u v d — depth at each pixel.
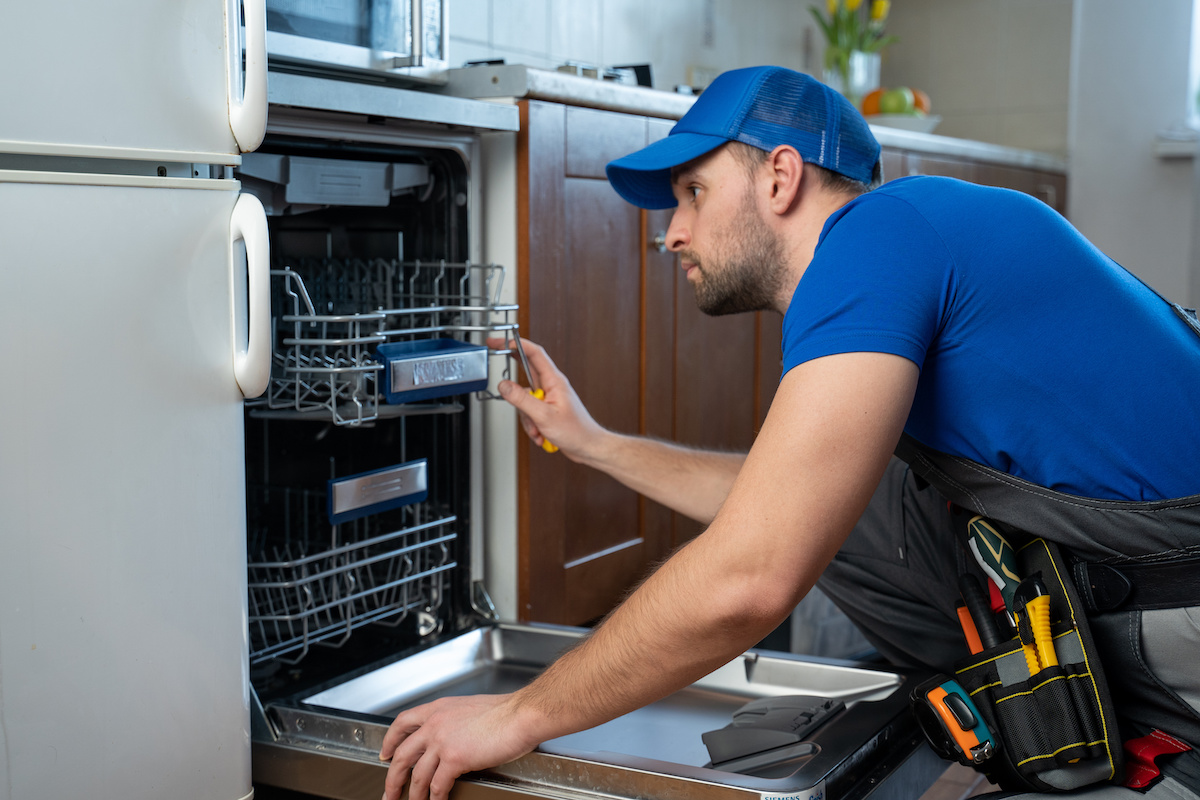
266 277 0.90
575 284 1.60
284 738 1.08
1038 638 0.90
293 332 1.30
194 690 0.92
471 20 2.07
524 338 1.49
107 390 0.84
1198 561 0.89
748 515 0.82
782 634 1.98
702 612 0.82
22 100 0.79
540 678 0.95
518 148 1.47
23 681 0.81
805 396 0.83
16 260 0.79
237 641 0.96
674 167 1.13
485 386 1.33
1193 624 0.88
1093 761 0.88
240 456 0.95
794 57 3.31
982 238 0.90
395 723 1.00
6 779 0.80
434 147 1.37
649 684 0.87
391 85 1.45
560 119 1.53
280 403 1.18
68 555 0.83
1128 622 0.91
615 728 1.22
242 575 0.96
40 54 0.80
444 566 1.41
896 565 1.35
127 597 0.87
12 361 0.79
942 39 3.93
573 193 1.58
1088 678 0.89
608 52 2.49
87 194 0.83
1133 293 0.95
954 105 3.95
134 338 0.86
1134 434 0.90
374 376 1.21
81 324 0.83
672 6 2.72
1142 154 3.75
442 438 1.46
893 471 1.36
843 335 0.83
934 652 1.37
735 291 1.09
